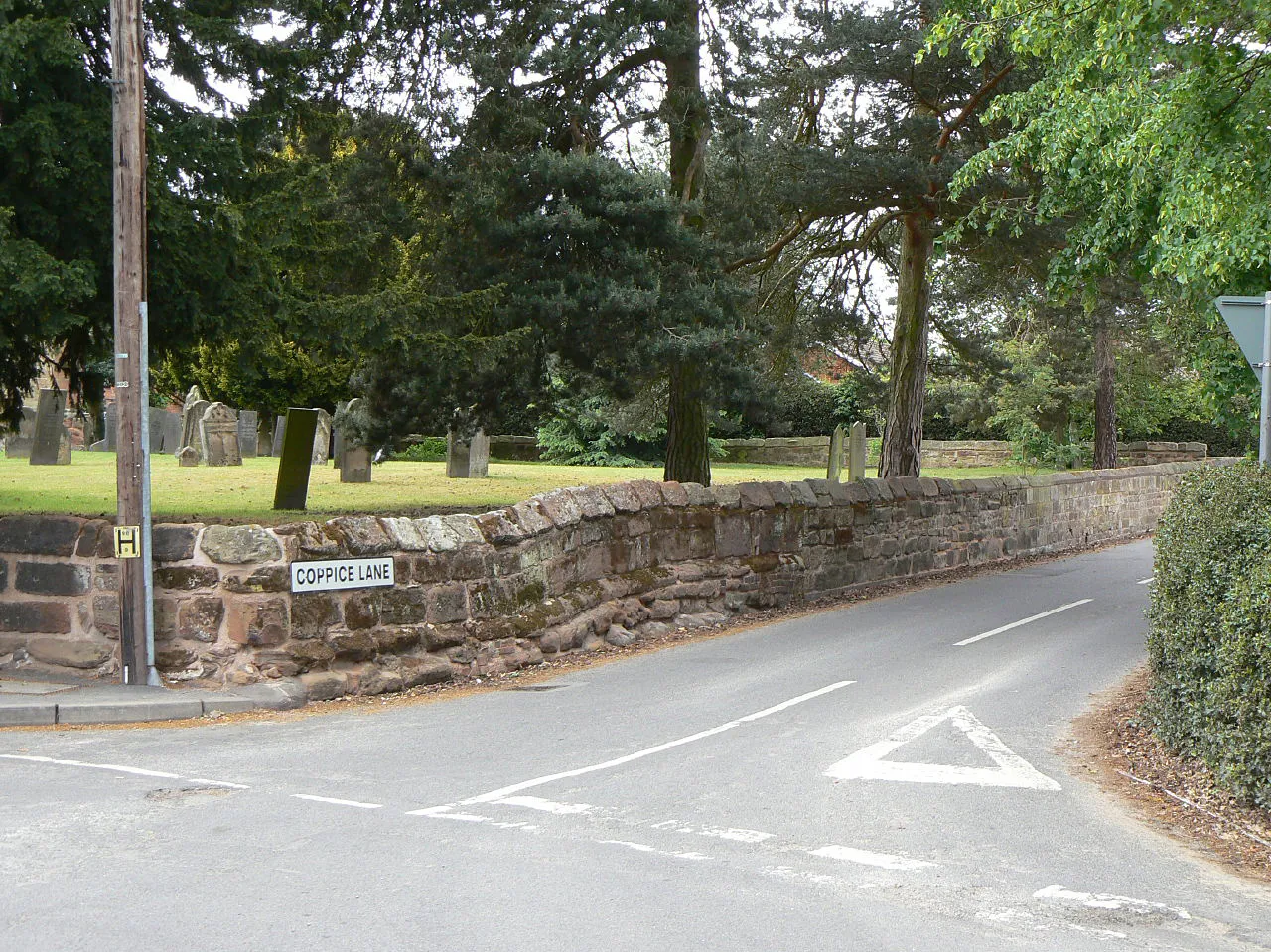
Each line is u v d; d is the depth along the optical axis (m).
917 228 22.09
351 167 16.48
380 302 14.12
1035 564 24.80
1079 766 8.33
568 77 17.42
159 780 7.74
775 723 9.74
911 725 9.58
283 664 11.04
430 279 17.23
